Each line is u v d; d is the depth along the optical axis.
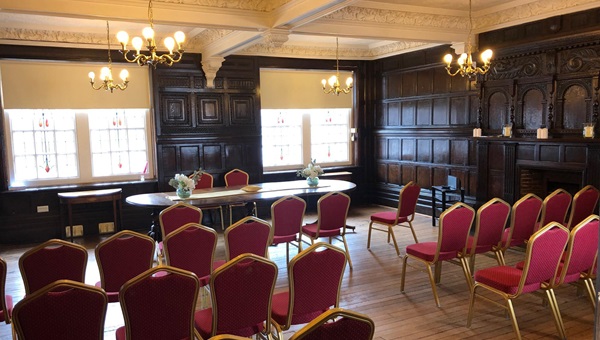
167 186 7.84
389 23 6.14
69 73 7.20
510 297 3.30
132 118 7.86
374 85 9.53
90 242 6.90
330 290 2.98
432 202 7.55
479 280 3.58
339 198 5.11
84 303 2.30
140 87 7.71
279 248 6.27
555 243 3.23
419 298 4.37
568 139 5.47
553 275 3.36
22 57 6.72
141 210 7.71
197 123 8.01
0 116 6.78
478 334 3.59
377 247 6.23
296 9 4.98
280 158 9.20
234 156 8.37
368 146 9.68
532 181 6.36
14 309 2.14
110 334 3.76
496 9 6.29
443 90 7.89
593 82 5.40
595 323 2.01
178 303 2.50
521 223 4.32
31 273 3.19
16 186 7.11
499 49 6.41
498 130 6.68
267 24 5.46
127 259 3.43
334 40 8.50
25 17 6.11
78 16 4.67
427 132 8.25
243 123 8.39
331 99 9.41
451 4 6.07
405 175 8.89
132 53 7.43
